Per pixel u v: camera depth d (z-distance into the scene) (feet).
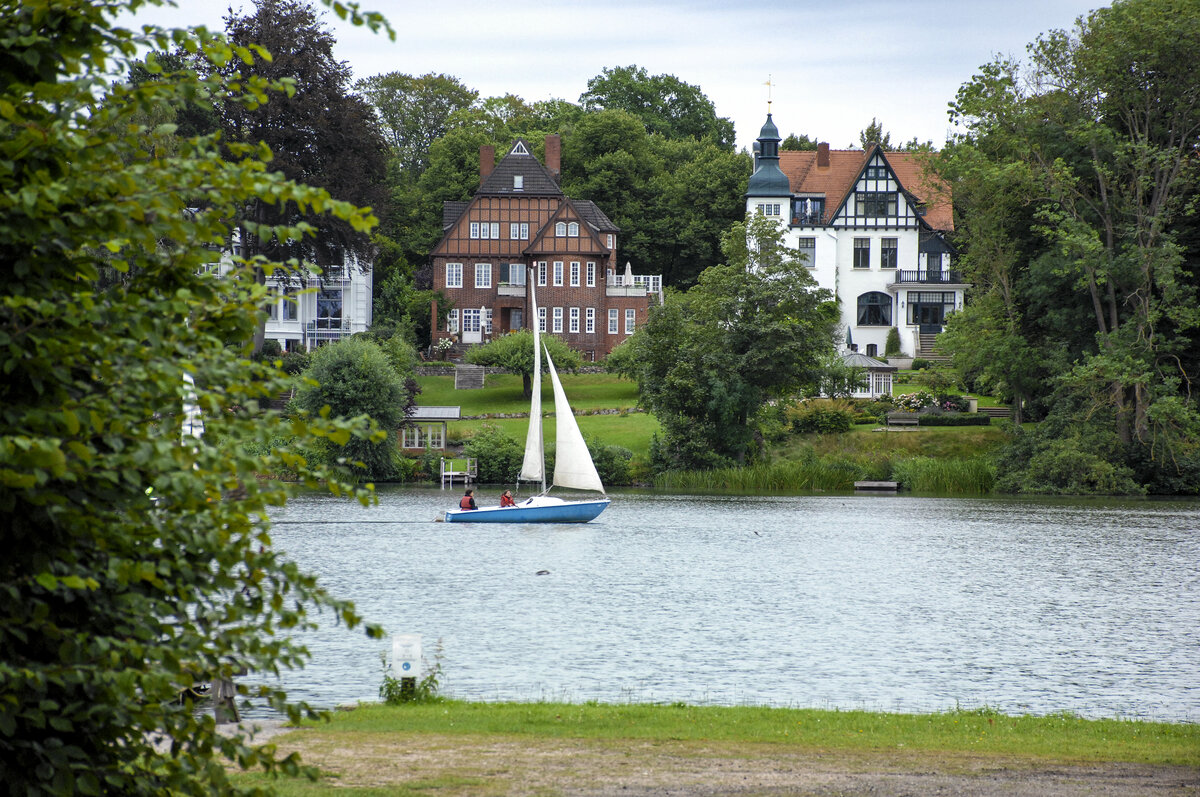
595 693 62.54
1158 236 215.92
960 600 100.53
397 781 37.50
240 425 22.53
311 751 42.16
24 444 19.16
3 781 20.94
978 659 74.43
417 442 256.93
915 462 237.25
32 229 21.16
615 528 161.68
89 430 21.44
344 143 254.47
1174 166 218.18
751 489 234.99
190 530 22.17
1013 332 236.43
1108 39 215.10
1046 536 153.28
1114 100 221.46
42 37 21.85
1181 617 92.27
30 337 21.07
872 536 152.66
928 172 244.63
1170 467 221.46
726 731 46.91
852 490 234.58
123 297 22.35
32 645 22.15
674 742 44.45
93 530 21.48
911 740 45.73
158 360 21.91
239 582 24.38
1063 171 214.28
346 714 50.47
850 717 51.49
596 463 242.99
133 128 22.75
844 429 256.11
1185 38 209.36
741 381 239.09
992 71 229.66
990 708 60.23
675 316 247.91
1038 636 83.15
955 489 229.86
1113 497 218.59
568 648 76.07
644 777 38.50
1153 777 39.58
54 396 21.81
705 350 243.81
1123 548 139.95
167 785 22.70
